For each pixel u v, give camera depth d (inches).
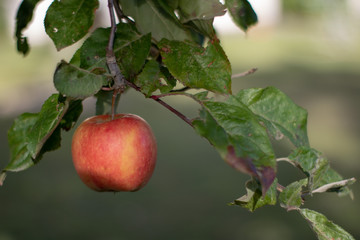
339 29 859.4
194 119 57.9
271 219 267.4
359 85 555.8
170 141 382.9
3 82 576.1
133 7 74.1
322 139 386.0
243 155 53.7
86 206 286.7
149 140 73.1
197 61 63.2
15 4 737.0
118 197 296.2
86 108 441.4
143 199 291.1
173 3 69.0
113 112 72.8
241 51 773.9
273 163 53.3
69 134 406.9
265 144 54.9
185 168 331.3
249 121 56.9
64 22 73.5
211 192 296.4
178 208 279.0
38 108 482.0
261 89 73.9
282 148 360.8
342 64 685.9
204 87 61.7
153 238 249.4
